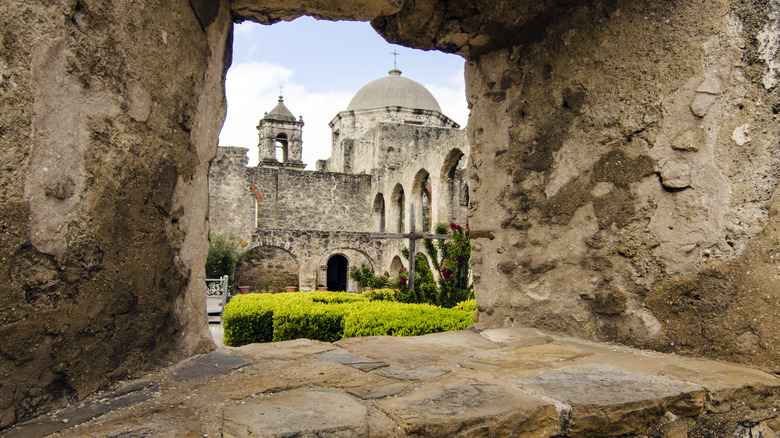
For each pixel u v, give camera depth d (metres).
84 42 1.97
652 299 3.10
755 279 2.72
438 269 9.47
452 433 1.90
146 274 2.39
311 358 2.90
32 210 1.78
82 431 1.75
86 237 2.00
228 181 23.27
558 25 3.67
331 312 7.33
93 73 2.02
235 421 1.88
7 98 1.68
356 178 25.86
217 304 13.73
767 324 2.67
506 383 2.43
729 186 2.82
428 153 18.56
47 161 1.83
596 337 3.38
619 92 3.29
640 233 3.16
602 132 3.39
